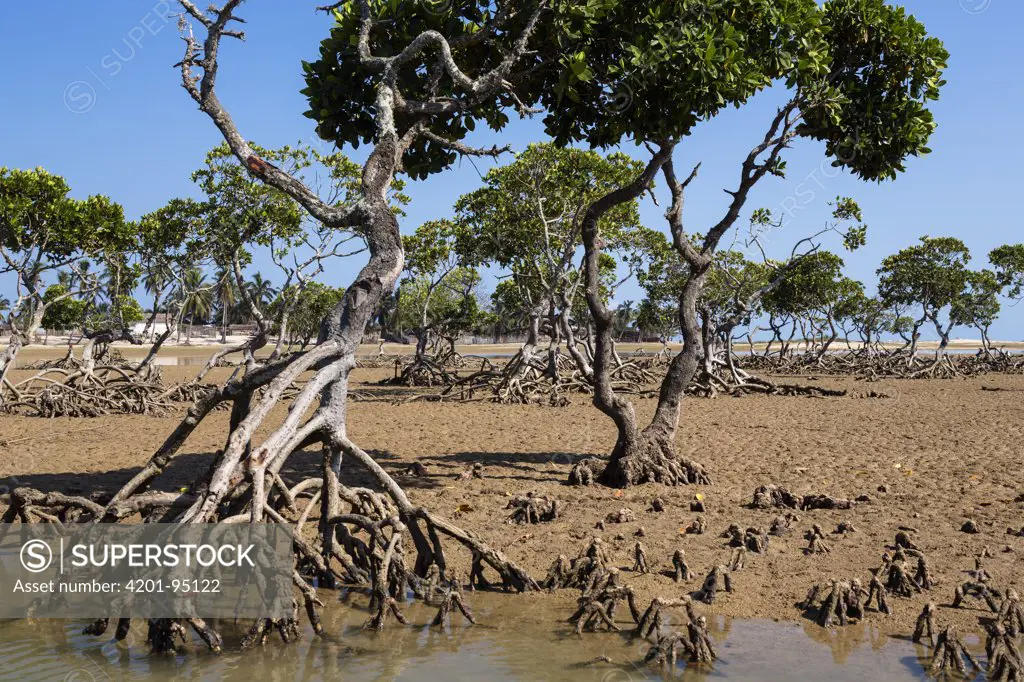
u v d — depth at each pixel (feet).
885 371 155.84
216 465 26.13
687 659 20.52
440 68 34.47
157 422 71.46
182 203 93.25
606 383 42.09
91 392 81.15
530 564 28.17
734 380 109.70
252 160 31.17
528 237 103.50
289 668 20.36
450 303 218.18
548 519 34.14
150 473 27.20
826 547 29.07
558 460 50.21
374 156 31.65
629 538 31.12
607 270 121.29
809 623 22.88
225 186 91.15
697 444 57.31
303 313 184.55
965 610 23.67
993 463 47.93
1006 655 19.22
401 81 36.55
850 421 71.92
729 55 34.17
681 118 35.53
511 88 34.58
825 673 19.57
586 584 25.05
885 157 44.96
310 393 27.22
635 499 38.14
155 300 95.35
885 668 19.86
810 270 160.56
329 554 27.20
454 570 27.66
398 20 35.12
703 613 23.70
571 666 20.20
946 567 27.14
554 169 99.96
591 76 35.55
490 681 19.29
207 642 21.62
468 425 69.92
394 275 29.94
